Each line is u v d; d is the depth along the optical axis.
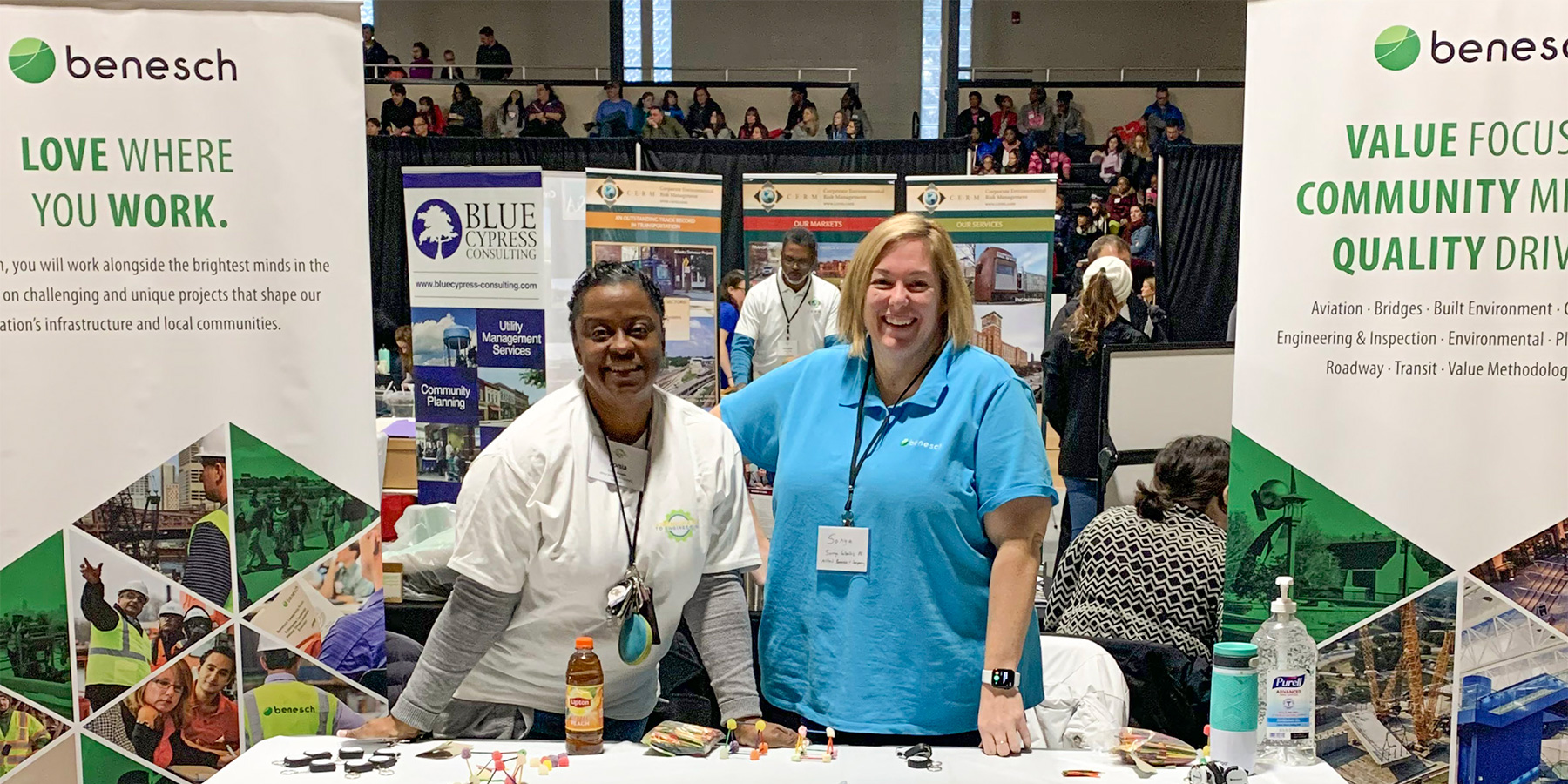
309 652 2.05
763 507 3.45
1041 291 3.74
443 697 1.77
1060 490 4.45
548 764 1.66
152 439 1.92
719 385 3.78
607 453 1.78
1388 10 1.78
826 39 9.55
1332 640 1.91
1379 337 1.83
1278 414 1.88
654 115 8.46
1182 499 2.51
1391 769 1.92
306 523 2.01
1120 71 9.52
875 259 1.77
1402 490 1.85
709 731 1.77
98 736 1.98
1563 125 1.75
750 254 3.79
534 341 3.40
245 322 1.93
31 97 1.81
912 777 1.62
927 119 9.55
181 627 1.98
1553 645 1.86
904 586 1.75
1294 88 1.83
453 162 4.39
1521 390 1.80
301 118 1.91
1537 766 1.89
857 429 1.83
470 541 1.74
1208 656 2.38
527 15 9.68
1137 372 3.12
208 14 1.86
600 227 3.44
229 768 1.71
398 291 5.38
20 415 1.86
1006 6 9.55
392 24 9.72
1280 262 1.86
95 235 1.86
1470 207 1.78
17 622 1.92
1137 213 7.80
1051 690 2.28
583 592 1.75
